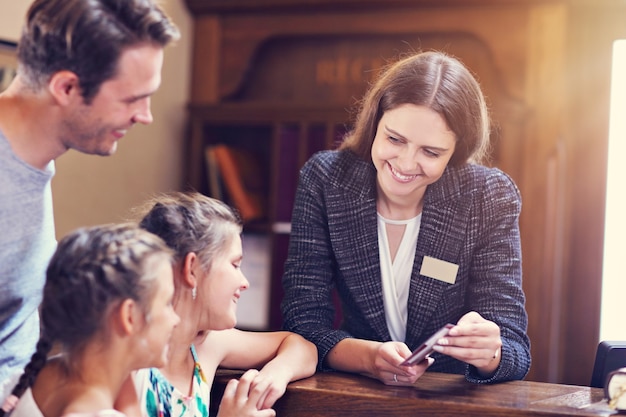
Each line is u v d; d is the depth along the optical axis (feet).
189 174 13.65
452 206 6.38
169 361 5.34
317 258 6.61
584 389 5.56
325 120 12.87
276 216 13.17
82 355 4.52
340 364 5.93
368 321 6.63
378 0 12.76
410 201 6.41
